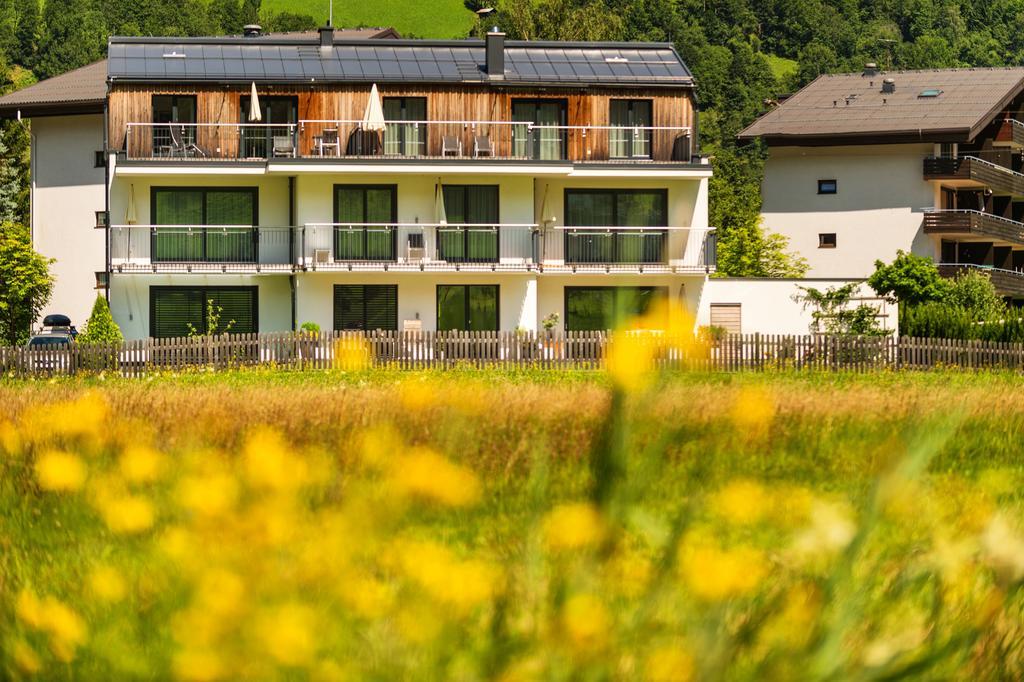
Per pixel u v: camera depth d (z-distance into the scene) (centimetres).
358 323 4281
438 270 4231
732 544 514
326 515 458
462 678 352
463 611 376
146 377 3047
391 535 442
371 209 4291
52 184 5712
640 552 414
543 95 4425
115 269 4216
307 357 3588
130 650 411
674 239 4422
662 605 360
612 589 365
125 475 572
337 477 543
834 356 3644
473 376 2998
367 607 390
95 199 5650
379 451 460
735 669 340
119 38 4475
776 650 341
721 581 349
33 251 5338
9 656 411
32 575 595
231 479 450
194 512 438
